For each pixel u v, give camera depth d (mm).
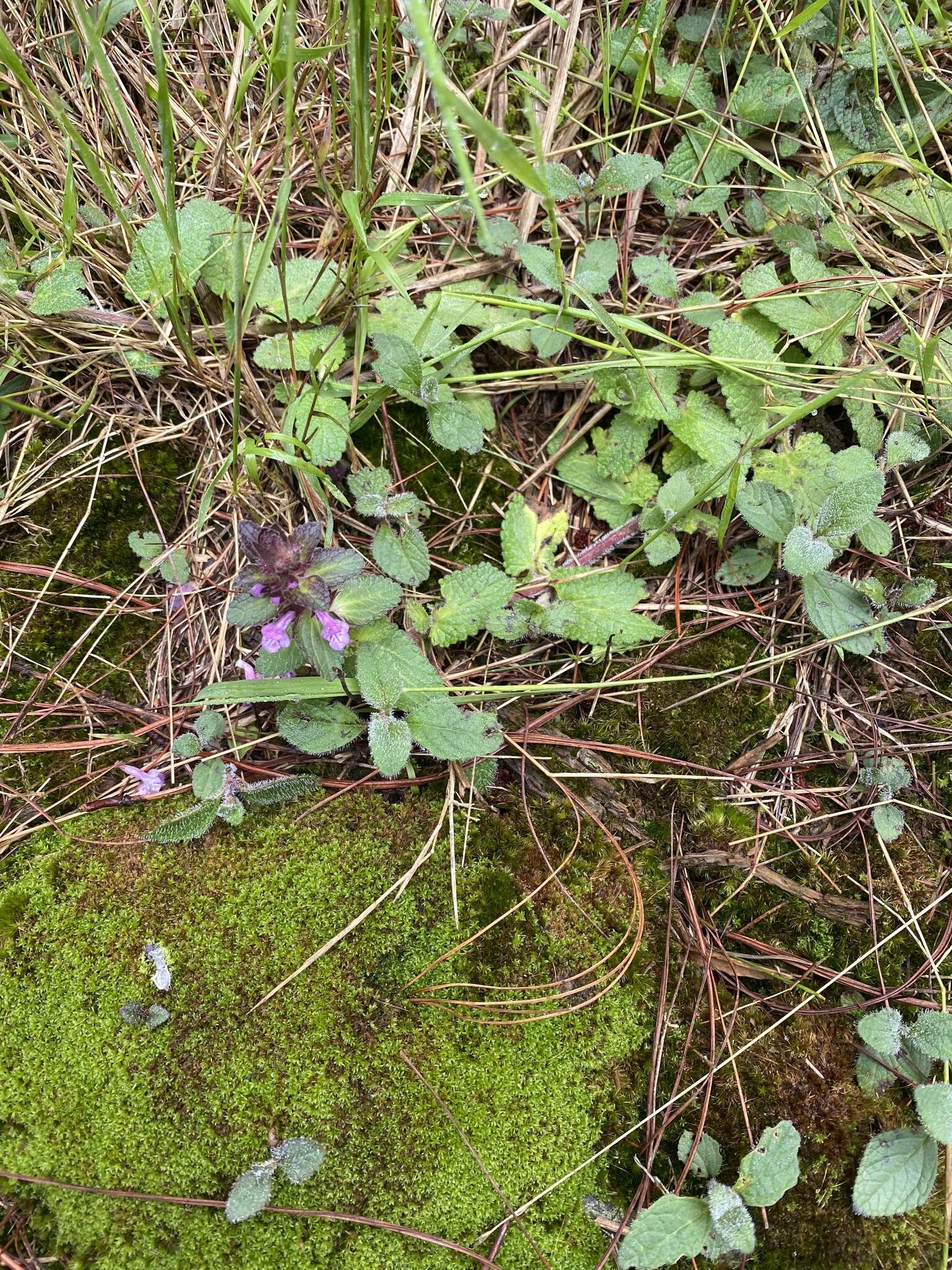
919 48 291
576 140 312
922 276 289
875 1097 258
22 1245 239
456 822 269
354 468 288
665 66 303
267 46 289
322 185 255
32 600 274
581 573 287
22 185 267
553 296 300
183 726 275
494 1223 243
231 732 268
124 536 283
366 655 260
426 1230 240
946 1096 244
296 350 277
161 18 292
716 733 283
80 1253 239
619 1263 231
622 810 277
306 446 262
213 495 284
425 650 281
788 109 302
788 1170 237
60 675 273
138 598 282
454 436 278
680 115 296
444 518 297
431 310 267
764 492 273
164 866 258
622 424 295
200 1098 241
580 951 260
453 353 273
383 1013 250
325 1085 243
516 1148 246
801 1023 263
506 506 301
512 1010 253
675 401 292
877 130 305
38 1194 240
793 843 276
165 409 291
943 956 269
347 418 276
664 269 292
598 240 294
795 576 292
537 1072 250
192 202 277
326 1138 240
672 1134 252
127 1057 243
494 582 277
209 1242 237
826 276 293
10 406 276
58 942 250
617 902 266
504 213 302
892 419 292
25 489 277
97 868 257
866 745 284
